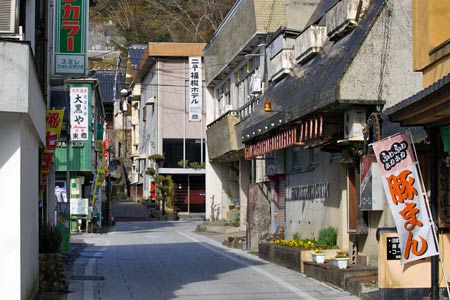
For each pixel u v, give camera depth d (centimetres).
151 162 5131
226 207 3494
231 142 2827
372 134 1288
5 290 930
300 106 1557
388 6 1418
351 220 1498
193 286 1418
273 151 1977
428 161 1198
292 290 1348
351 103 1378
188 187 5078
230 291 1345
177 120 4881
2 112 923
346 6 1543
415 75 1403
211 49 3212
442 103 927
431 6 1178
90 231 3453
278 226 2203
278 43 2192
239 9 2594
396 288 1095
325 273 1425
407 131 1116
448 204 1125
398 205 1059
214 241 2769
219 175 3506
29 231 1072
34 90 1039
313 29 1778
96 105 3866
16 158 941
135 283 1468
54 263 1345
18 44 911
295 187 2000
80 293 1325
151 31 6128
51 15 1778
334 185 1655
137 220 4862
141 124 5806
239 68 2842
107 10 6731
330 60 1580
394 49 1405
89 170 3444
